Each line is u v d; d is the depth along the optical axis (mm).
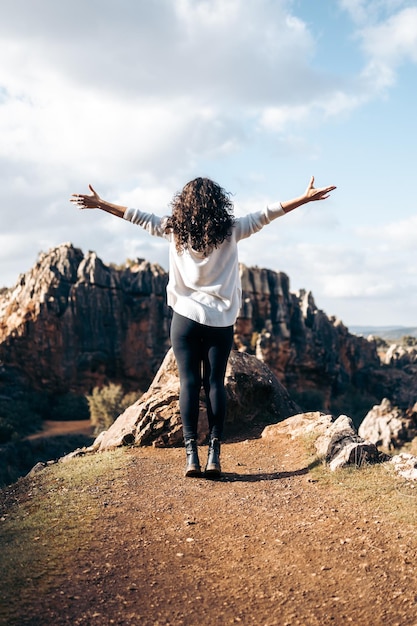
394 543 4297
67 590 3619
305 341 109812
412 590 3627
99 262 102438
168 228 5258
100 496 5430
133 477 6074
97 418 86562
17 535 4535
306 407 99312
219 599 3613
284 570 3975
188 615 3426
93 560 4051
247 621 3371
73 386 97125
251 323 106938
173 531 4625
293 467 6418
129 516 4918
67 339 97438
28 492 5863
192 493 5527
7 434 71188
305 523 4770
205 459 6945
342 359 125875
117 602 3529
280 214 5176
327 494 5465
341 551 4223
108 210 5391
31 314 96500
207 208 5109
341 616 3387
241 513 5020
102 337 99750
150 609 3475
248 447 7461
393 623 3287
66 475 6270
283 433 7723
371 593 3617
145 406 8102
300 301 127250
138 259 121312
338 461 6129
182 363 5527
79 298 98938
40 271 102375
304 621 3350
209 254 5211
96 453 7730
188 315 5285
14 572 3787
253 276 108812
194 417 5766
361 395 116562
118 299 101875
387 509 4930
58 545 4266
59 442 77125
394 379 124812
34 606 3408
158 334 104312
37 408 91000
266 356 103562
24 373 95625
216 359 5473
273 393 9055
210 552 4273
